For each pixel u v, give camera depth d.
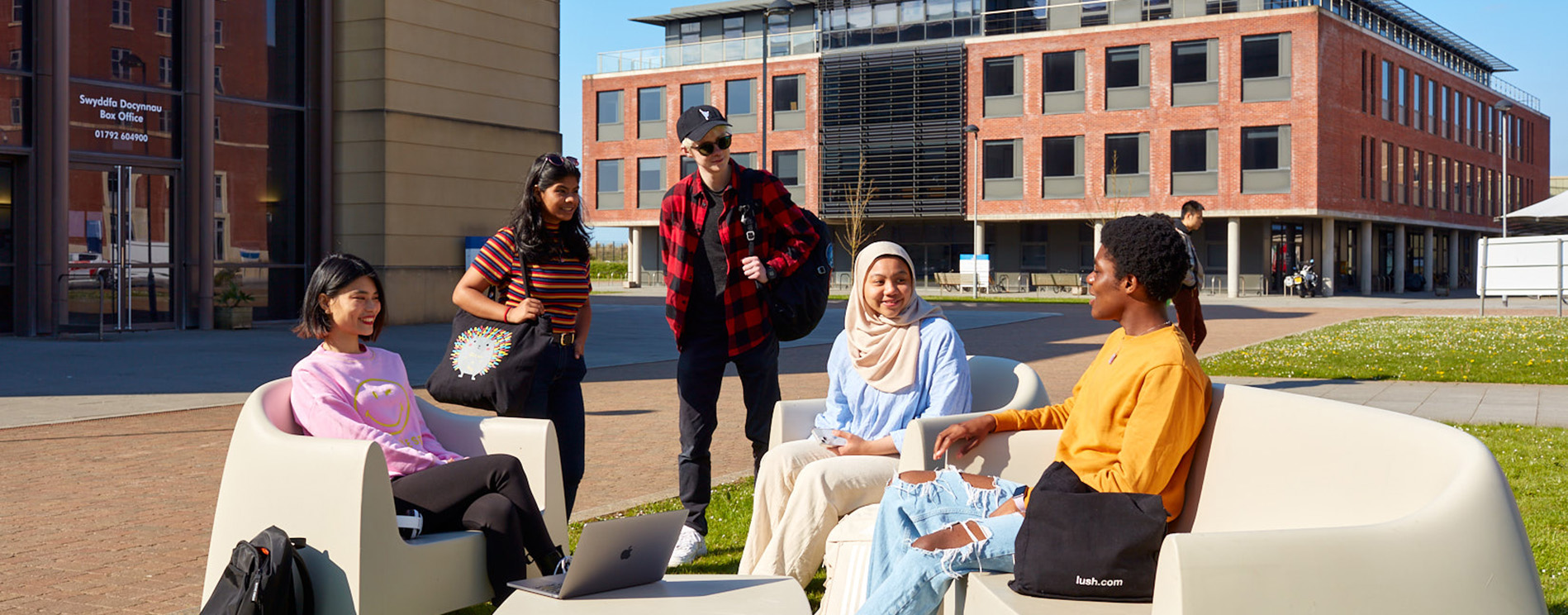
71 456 7.30
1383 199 43.69
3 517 5.57
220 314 18.16
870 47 45.31
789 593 2.96
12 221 16.45
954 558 3.02
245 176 18.62
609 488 6.44
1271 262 41.53
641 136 49.44
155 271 17.77
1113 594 2.69
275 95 18.94
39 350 14.52
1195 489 3.02
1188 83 39.69
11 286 16.47
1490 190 55.19
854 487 3.92
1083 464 3.04
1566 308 28.58
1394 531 2.08
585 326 4.82
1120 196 40.81
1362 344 16.08
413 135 19.34
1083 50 41.22
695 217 4.74
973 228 46.03
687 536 4.79
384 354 3.98
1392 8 43.38
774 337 4.85
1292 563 2.04
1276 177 38.56
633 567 3.01
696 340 4.82
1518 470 6.25
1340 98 39.53
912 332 4.30
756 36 50.97
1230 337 19.39
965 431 3.54
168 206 17.92
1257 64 38.66
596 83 50.25
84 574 4.56
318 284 3.78
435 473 3.63
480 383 4.36
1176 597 2.03
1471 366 12.44
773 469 4.19
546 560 3.59
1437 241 53.59
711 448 7.96
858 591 3.59
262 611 2.99
